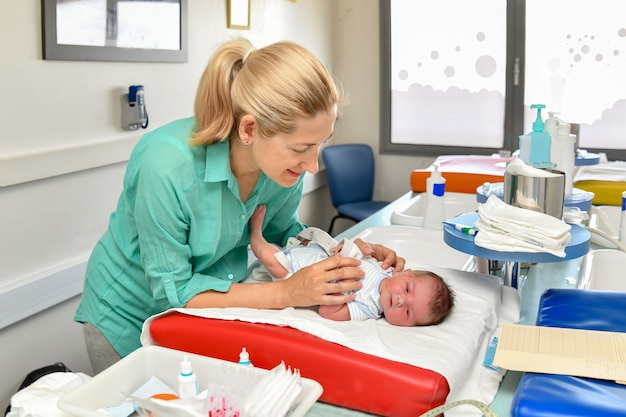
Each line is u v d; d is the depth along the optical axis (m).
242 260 1.56
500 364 1.07
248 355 1.14
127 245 1.42
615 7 3.64
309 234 1.59
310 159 1.20
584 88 3.80
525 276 1.72
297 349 1.12
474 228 1.38
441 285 1.25
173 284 1.28
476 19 3.98
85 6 2.37
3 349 2.21
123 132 2.64
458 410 1.04
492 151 4.11
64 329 2.45
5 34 2.10
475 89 4.07
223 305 1.29
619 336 1.16
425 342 1.14
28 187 2.24
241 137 1.19
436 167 2.10
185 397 1.05
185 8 2.91
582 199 1.80
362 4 4.28
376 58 4.31
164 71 2.87
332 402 1.11
